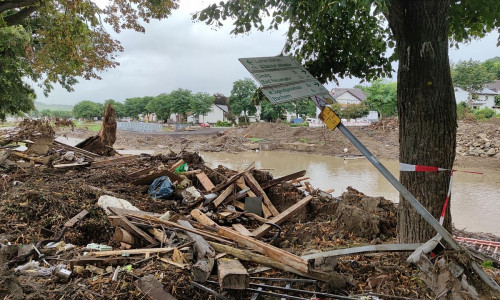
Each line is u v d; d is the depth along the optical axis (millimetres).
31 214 5375
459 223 10203
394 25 3695
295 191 7660
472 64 42344
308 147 31203
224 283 3279
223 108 79500
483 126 27953
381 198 6047
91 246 4414
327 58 5297
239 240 4312
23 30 15297
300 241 5262
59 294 3223
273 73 3361
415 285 3330
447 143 3648
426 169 3643
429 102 3584
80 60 13367
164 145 36312
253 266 3914
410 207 3820
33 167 9250
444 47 3574
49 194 5953
